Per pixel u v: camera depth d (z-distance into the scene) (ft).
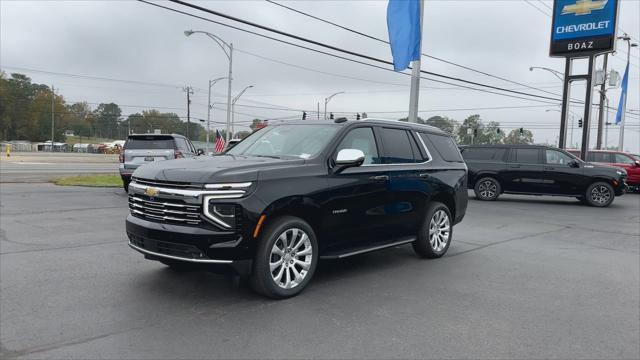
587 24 83.87
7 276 18.83
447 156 25.26
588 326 15.10
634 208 50.01
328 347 13.05
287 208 16.74
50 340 13.03
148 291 17.29
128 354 12.28
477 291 18.49
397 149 22.00
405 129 23.04
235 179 15.62
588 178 50.85
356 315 15.52
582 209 48.44
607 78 123.03
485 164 54.54
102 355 12.19
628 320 15.70
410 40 55.47
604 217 42.27
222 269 15.74
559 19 87.10
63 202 41.01
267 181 16.28
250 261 15.92
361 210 19.42
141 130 459.32
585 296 18.22
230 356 12.34
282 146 19.67
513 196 61.98
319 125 20.33
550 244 28.76
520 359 12.64
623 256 25.63
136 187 17.13
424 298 17.47
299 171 17.33
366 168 19.90
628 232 34.01
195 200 15.37
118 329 13.88
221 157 18.66
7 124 378.73
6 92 379.14
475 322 15.20
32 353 12.22
